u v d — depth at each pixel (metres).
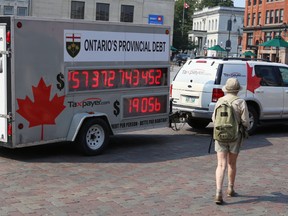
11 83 8.07
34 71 8.32
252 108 12.05
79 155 9.20
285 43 29.47
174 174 7.90
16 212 5.68
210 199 6.50
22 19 8.05
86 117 8.95
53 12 51.88
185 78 12.08
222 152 6.30
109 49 9.48
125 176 7.66
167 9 57.81
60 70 8.69
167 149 10.10
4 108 8.20
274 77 12.59
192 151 9.94
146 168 8.28
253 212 5.98
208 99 11.46
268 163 8.98
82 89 9.07
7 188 6.74
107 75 9.49
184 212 5.89
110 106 9.60
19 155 9.06
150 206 6.10
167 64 10.77
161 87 10.71
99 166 8.32
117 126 9.78
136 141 11.02
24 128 8.31
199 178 7.66
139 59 10.12
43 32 8.37
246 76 11.91
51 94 8.60
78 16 53.44
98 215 5.67
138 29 10.03
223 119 6.21
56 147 10.00
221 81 11.45
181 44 114.75
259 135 12.39
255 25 80.31
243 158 9.38
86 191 6.71
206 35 116.81
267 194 6.84
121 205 6.10
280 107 12.66
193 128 13.25
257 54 78.19
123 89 9.82
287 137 12.20
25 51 8.16
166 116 10.95
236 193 6.82
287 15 70.38
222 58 12.23
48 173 7.70
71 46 8.81
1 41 8.06
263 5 77.44
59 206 5.97
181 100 12.04
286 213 5.99
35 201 6.15
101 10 54.72
